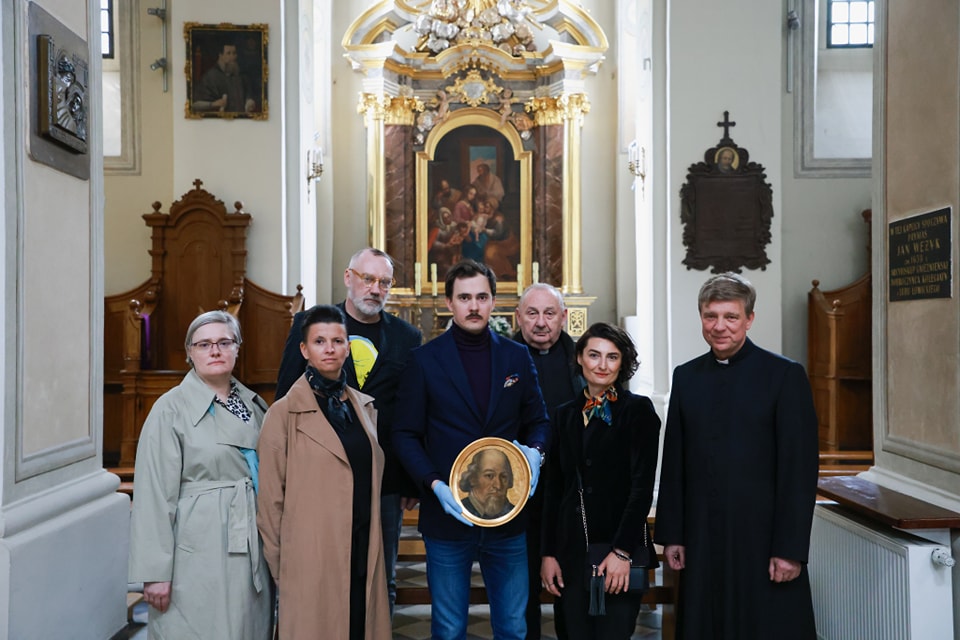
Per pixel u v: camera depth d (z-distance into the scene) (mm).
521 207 12094
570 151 11828
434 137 12055
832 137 9719
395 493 3463
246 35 8281
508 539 3107
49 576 3219
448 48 11969
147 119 9750
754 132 7715
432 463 3104
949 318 3543
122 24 9688
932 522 3283
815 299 9047
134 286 9711
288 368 3412
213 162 8312
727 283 3102
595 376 3057
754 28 7711
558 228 11914
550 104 11859
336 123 11805
